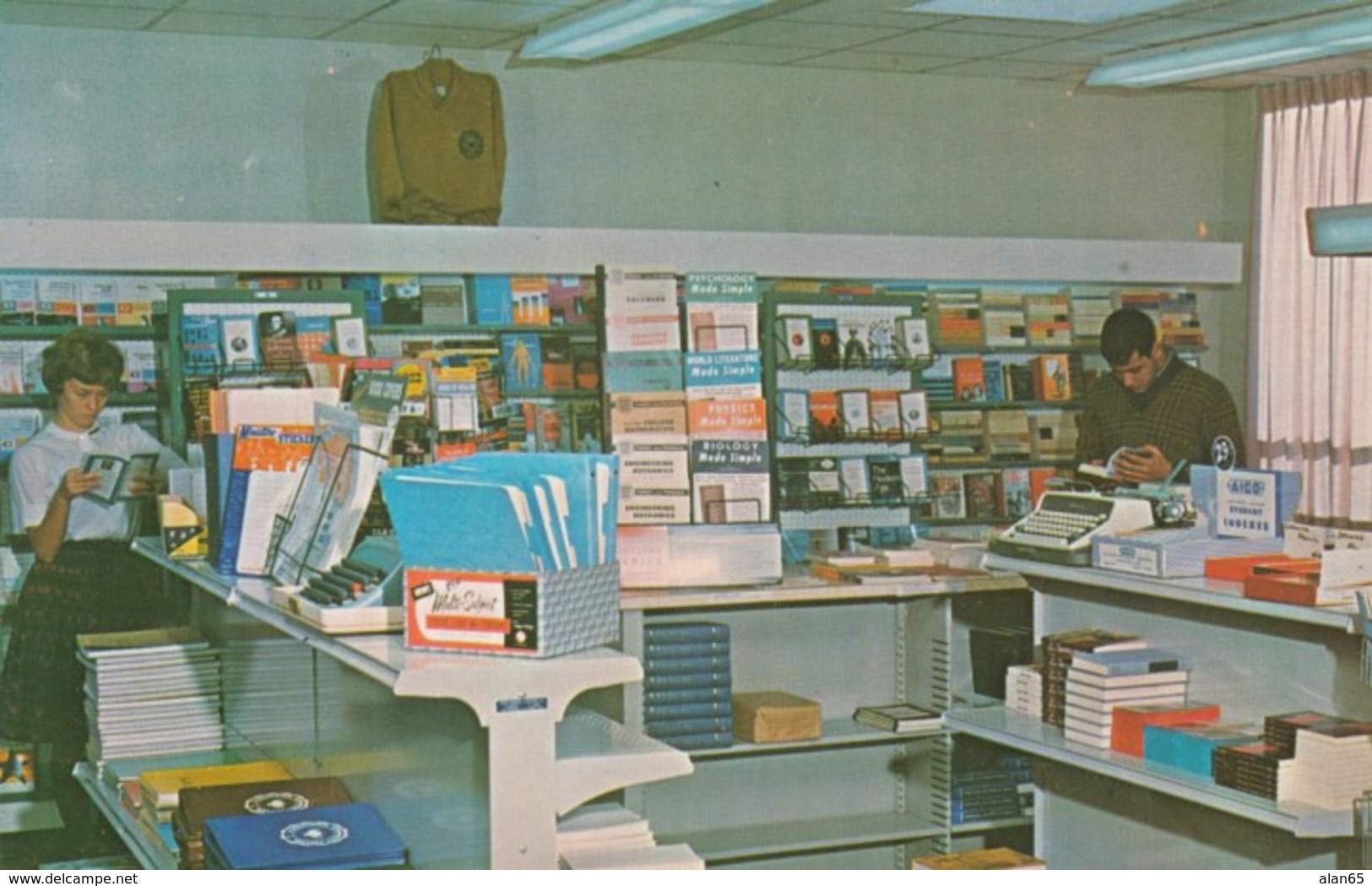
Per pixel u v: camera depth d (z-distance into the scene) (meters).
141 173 7.57
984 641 5.64
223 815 3.05
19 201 7.37
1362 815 3.72
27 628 6.64
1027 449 8.80
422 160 7.68
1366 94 8.76
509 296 7.85
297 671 3.71
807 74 8.87
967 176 9.27
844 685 5.87
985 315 8.79
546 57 8.19
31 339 7.10
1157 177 9.76
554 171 8.34
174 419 6.56
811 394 7.18
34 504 6.82
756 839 5.54
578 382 7.91
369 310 7.59
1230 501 4.50
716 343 6.07
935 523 8.55
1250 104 9.68
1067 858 5.08
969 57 8.59
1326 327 8.97
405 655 2.71
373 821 2.88
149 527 6.74
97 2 6.93
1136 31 7.92
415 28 7.62
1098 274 9.07
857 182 9.01
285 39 7.79
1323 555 3.88
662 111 8.56
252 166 7.77
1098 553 4.61
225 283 7.43
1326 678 4.11
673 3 6.66
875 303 7.39
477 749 2.65
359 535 3.43
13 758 6.82
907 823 5.74
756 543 5.34
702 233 8.09
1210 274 9.40
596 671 2.69
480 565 2.70
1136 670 4.46
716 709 5.41
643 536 5.27
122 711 4.28
